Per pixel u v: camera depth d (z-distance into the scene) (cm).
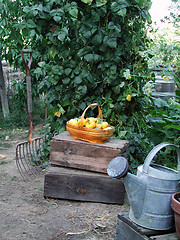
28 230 204
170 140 354
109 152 240
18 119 590
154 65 218
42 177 313
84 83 294
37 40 340
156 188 167
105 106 296
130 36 289
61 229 207
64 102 304
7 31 466
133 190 169
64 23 284
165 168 190
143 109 320
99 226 209
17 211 232
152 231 171
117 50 280
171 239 163
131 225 176
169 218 172
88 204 248
